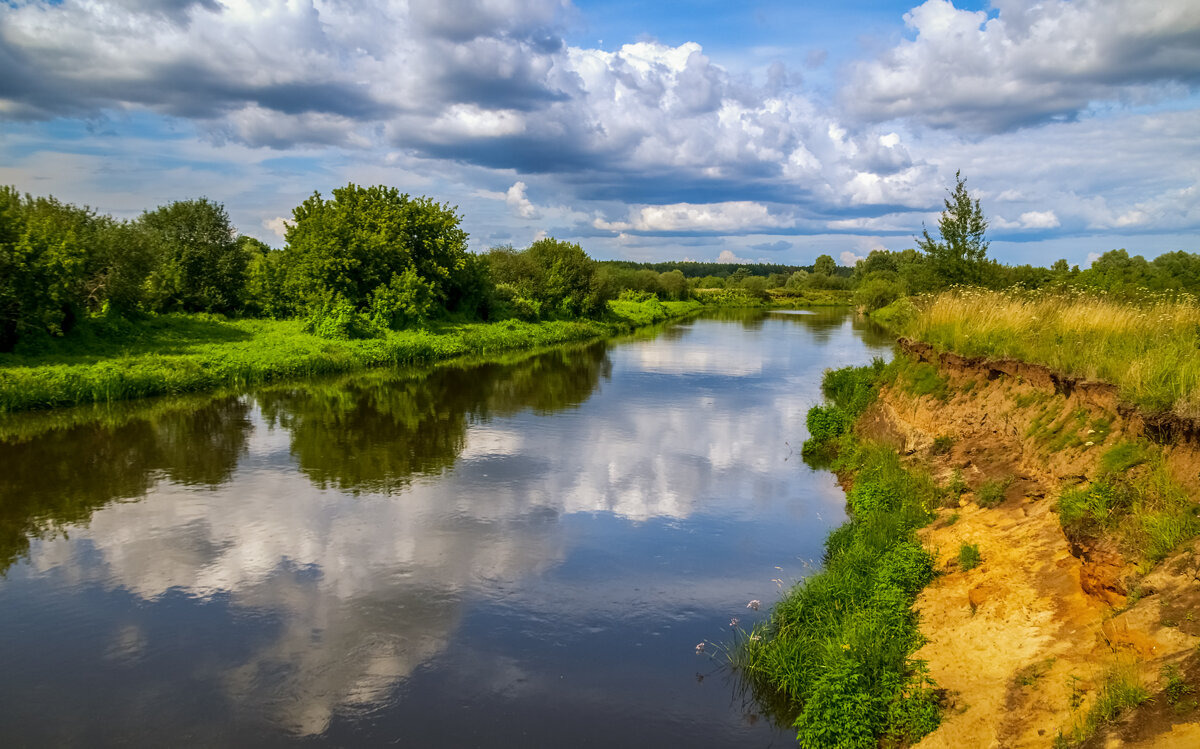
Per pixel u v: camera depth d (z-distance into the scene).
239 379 26.81
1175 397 7.95
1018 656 6.62
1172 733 4.68
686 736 7.18
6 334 25.59
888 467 13.63
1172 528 6.56
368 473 15.84
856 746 6.39
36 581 10.35
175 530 12.30
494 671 8.33
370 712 7.55
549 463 16.89
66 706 7.58
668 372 32.81
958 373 14.61
